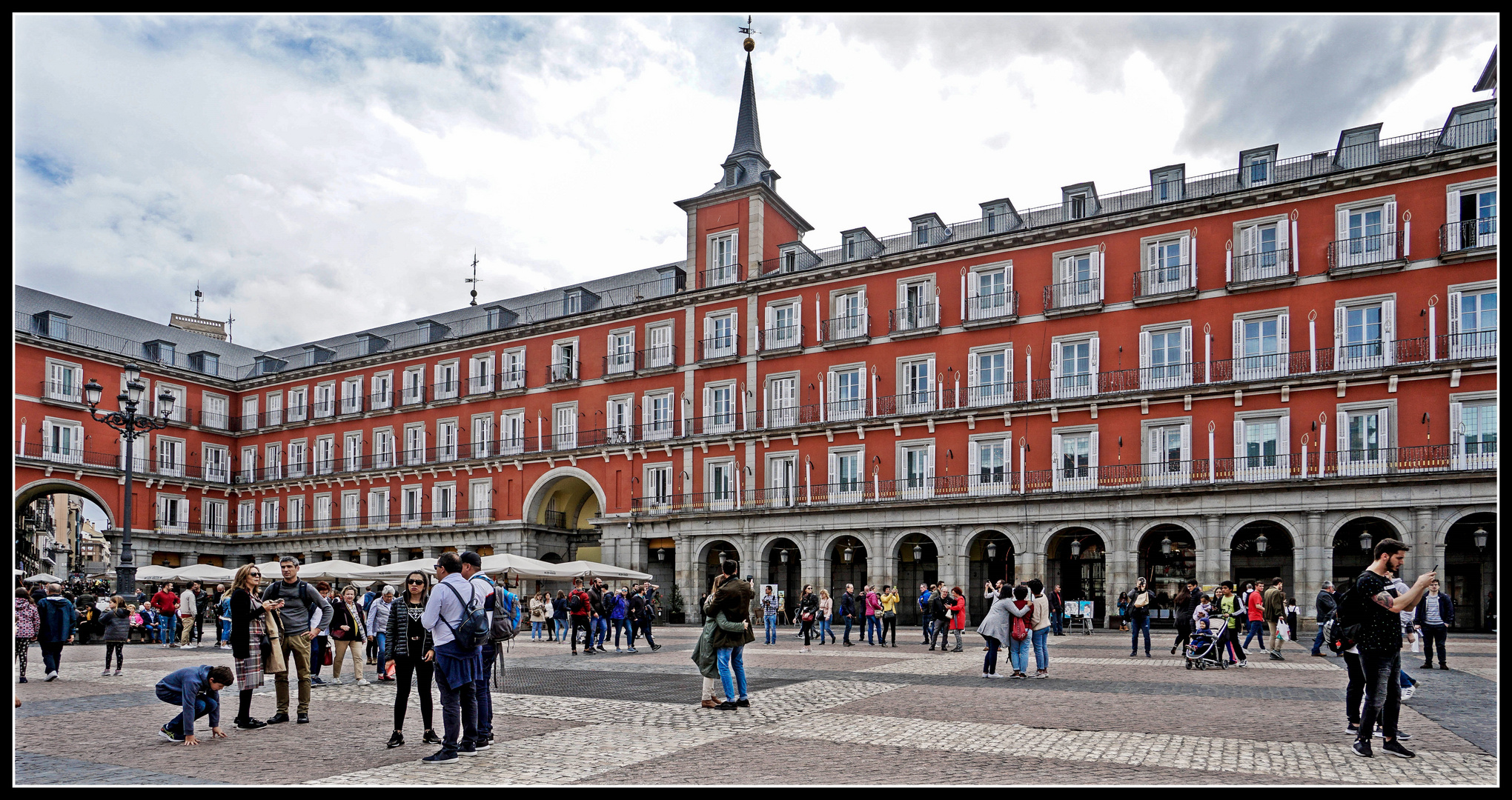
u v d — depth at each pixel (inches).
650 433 1758.1
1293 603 1193.4
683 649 973.8
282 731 420.2
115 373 2073.1
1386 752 346.0
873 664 749.3
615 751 364.8
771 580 1659.7
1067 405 1369.3
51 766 339.9
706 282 1753.2
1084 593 1430.9
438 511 1999.3
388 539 2050.9
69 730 425.4
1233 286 1273.4
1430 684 587.5
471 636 345.7
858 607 1473.9
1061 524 1333.7
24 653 657.0
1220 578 1223.5
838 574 1636.3
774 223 1785.2
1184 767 329.4
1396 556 345.1
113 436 2053.4
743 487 1628.9
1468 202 1155.9
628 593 967.6
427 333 2174.0
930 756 353.1
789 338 1633.9
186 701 386.0
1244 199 1274.6
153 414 2148.1
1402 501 1128.8
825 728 418.6
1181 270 1321.4
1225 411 1273.4
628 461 1763.0
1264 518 1205.7
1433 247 1167.6
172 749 375.2
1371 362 1192.2
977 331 1461.6
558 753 362.0
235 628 424.8
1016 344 1429.6
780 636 1192.8
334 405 2204.7
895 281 1544.0
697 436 1673.2
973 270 1477.6
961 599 910.4
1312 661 772.6
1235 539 1343.5
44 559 3265.3
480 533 1916.8
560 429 1873.8
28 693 589.0
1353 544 1280.8
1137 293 1343.5
